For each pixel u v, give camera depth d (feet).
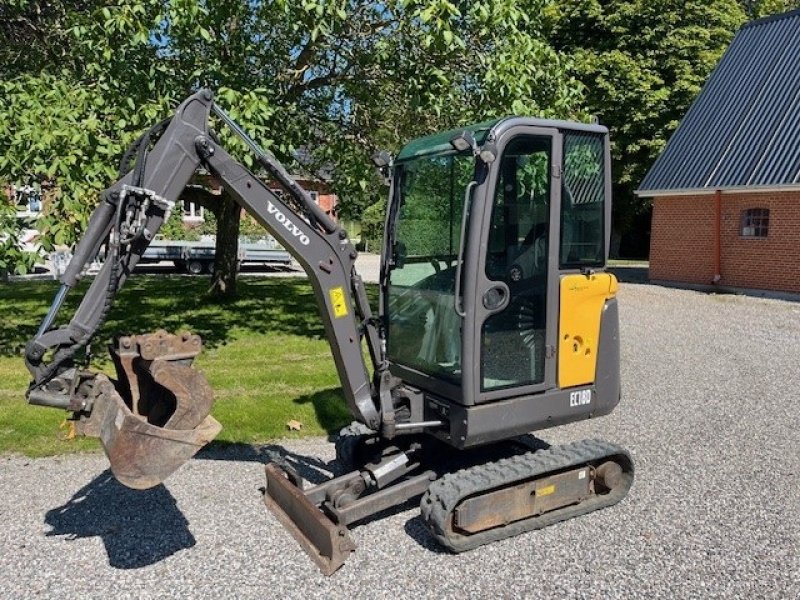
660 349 32.24
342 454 16.34
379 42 28.48
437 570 12.30
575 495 14.44
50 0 31.42
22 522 13.89
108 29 24.39
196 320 36.68
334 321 13.42
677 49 80.02
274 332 33.76
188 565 12.34
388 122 33.96
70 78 27.37
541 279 13.96
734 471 17.15
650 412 22.16
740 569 12.48
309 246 13.07
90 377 11.63
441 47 25.52
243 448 18.25
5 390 22.41
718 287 56.80
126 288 50.01
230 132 23.29
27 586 11.60
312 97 35.60
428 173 14.80
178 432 11.04
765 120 55.36
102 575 11.97
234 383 24.03
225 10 27.96
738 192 53.78
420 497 15.30
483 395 13.33
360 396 13.78
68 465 16.74
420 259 14.90
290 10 26.55
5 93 24.85
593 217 14.62
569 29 84.74
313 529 12.32
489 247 13.14
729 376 27.04
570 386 14.61
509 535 13.43
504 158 13.11
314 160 36.24
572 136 14.03
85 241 11.77
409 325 15.17
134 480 10.77
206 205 42.39
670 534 13.76
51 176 22.02
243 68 30.09
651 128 81.20
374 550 13.00
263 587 11.66
